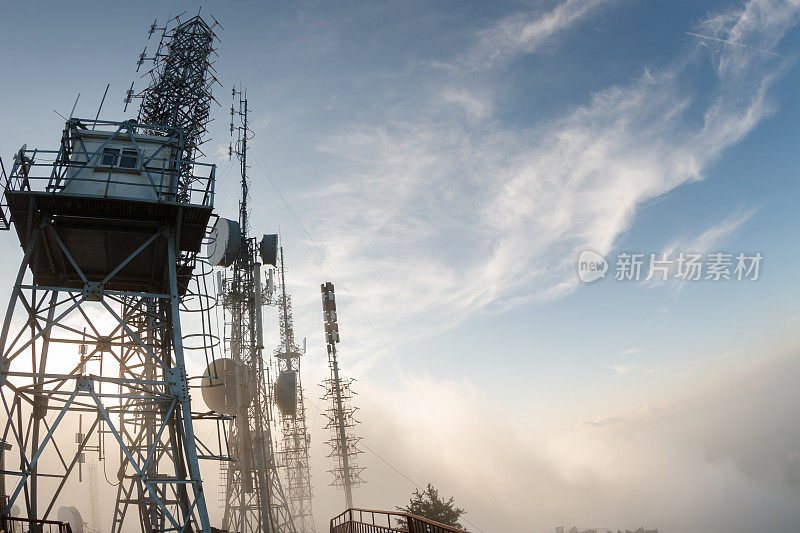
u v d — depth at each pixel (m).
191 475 18.92
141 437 29.67
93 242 22.17
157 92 36.38
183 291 25.78
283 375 52.50
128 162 22.89
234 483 49.47
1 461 18.69
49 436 18.12
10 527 17.34
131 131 22.28
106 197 20.12
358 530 20.47
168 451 29.38
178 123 35.69
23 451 20.33
